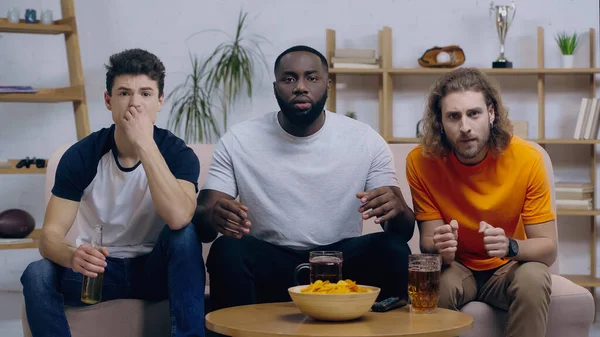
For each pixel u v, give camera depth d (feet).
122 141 7.20
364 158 7.82
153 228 7.36
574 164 14.44
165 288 7.01
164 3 15.35
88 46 15.40
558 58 14.51
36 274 6.64
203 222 7.37
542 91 14.20
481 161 7.47
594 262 13.96
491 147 7.38
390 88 14.67
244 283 6.97
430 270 6.10
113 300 7.00
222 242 7.09
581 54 14.46
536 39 14.58
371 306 5.86
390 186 7.83
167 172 6.95
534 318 6.64
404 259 7.06
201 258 6.81
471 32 14.76
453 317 5.91
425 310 6.11
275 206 7.72
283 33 15.19
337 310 5.61
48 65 15.44
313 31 15.14
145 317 7.01
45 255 6.84
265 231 7.77
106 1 15.40
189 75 15.30
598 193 14.26
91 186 7.25
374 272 7.31
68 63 13.92
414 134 14.94
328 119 7.97
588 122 13.64
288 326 5.49
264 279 7.30
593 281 13.46
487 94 7.32
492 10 14.62
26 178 15.28
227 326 5.49
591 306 6.91
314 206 7.70
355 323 5.63
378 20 15.01
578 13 14.46
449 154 7.56
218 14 15.30
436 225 7.68
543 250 7.10
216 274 6.98
